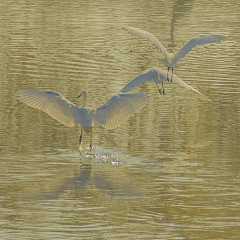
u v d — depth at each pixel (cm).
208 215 1043
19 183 1199
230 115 1805
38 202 1094
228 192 1166
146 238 939
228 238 941
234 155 1424
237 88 2148
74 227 978
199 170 1309
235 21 3709
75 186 1189
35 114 1759
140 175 1271
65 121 1235
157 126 1677
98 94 2006
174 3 4553
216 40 1184
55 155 1406
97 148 1478
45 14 3819
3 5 4181
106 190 1170
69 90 2047
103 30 3278
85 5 4269
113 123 1235
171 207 1079
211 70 2414
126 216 1034
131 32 1114
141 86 2161
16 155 1391
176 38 3089
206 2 4659
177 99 1994
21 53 2652
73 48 2788
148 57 2638
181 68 2442
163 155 1424
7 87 2058
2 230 959
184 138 1566
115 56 2638
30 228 970
